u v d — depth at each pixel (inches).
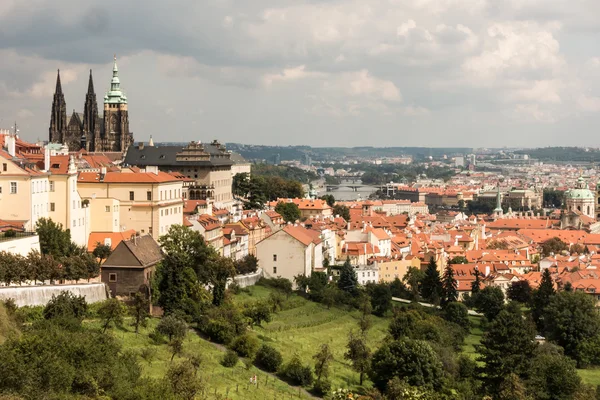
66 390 7258.9
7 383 6978.4
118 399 7549.2
